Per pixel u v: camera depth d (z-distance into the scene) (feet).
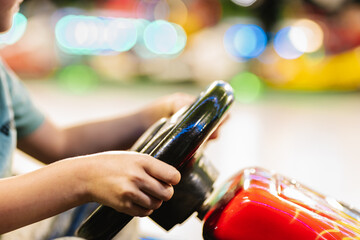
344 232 2.06
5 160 2.76
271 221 2.01
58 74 24.63
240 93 22.00
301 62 21.76
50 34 24.34
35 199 1.86
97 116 15.02
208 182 2.27
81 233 2.07
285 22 22.88
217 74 23.73
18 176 1.94
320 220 2.06
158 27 25.13
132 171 1.84
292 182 2.55
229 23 23.99
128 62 25.25
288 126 14.24
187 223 6.71
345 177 9.25
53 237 2.86
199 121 1.97
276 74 22.38
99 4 26.32
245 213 2.03
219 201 2.23
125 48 25.20
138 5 27.14
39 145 3.25
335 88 21.47
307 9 22.54
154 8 27.02
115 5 26.89
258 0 23.09
